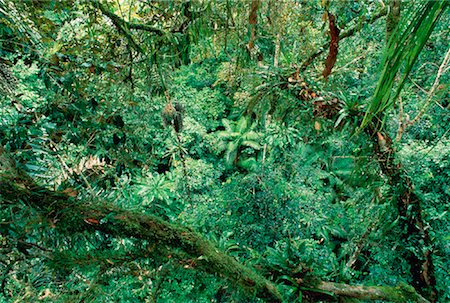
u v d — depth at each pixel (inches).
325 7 72.4
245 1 76.7
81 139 70.0
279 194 161.0
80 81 67.2
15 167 52.1
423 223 120.2
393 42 22.8
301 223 168.4
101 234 65.5
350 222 158.6
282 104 124.1
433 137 162.9
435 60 140.4
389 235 125.3
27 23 56.3
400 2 67.0
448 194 159.6
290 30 110.7
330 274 118.1
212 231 156.9
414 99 159.9
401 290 102.1
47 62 56.1
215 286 77.6
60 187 62.1
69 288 65.1
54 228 52.2
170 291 75.3
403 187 116.3
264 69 117.6
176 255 67.6
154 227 64.4
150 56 81.8
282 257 108.3
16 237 49.4
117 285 74.0
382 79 23.2
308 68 135.8
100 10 74.0
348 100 111.3
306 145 156.6
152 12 85.8
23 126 57.4
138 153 82.7
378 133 111.0
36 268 60.3
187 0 75.5
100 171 84.6
